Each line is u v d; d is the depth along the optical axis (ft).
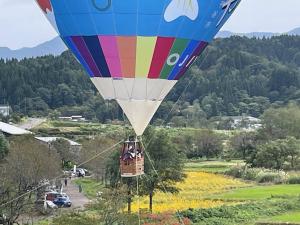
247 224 184.34
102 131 522.06
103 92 101.60
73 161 387.55
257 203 215.10
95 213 164.25
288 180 300.81
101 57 97.14
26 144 266.57
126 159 96.32
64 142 387.55
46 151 282.15
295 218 193.16
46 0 97.14
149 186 201.67
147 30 93.35
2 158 272.92
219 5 95.81
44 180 228.02
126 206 186.91
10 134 422.00
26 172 209.77
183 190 267.59
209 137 451.94
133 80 98.32
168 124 593.83
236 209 201.98
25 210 193.88
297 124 471.62
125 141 98.99
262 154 346.13
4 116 646.33
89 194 273.95
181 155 219.20
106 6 92.07
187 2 92.79
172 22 93.50
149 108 100.53
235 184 294.46
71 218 151.64
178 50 96.89
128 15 92.17
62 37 100.53
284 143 349.00
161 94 100.99
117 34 93.91
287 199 227.81
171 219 176.96
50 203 216.33
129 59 96.12
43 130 555.28
